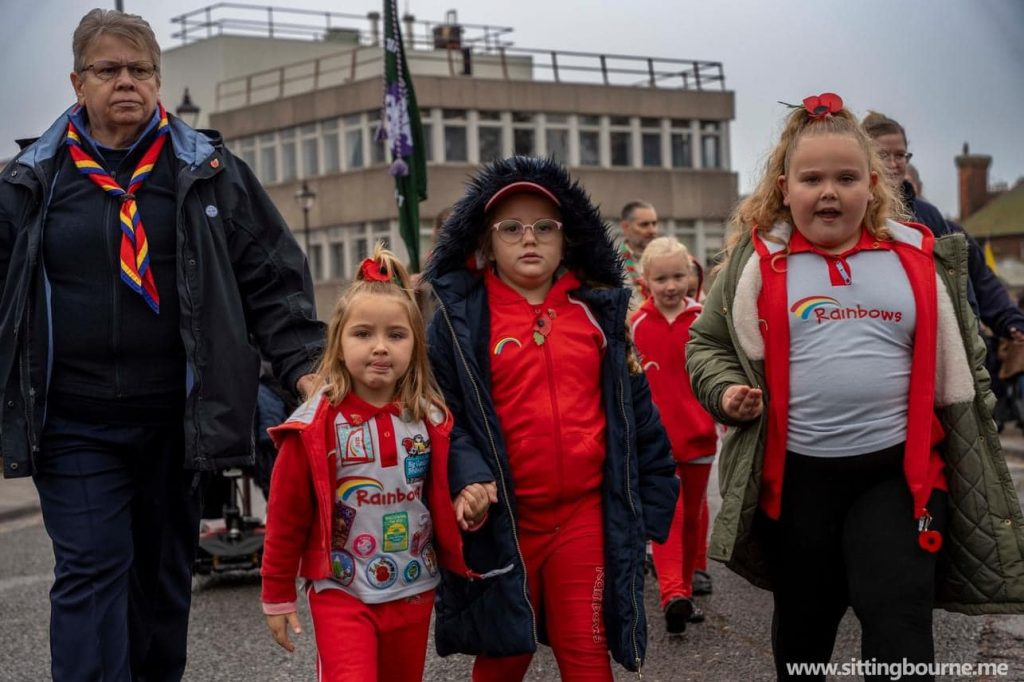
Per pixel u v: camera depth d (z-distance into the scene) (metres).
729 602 7.11
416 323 4.11
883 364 4.17
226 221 4.59
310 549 4.12
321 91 47.31
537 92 47.22
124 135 4.53
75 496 4.39
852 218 4.18
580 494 4.22
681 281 6.95
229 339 4.49
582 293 4.37
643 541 4.23
